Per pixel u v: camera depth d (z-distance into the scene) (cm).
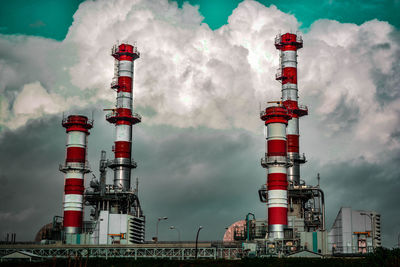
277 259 14200
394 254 12262
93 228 17550
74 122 17738
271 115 16675
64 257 15262
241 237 17938
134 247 15550
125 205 18525
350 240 16712
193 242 15362
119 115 18488
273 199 16275
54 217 17975
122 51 18812
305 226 17150
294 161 17938
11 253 14612
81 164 17638
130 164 18362
